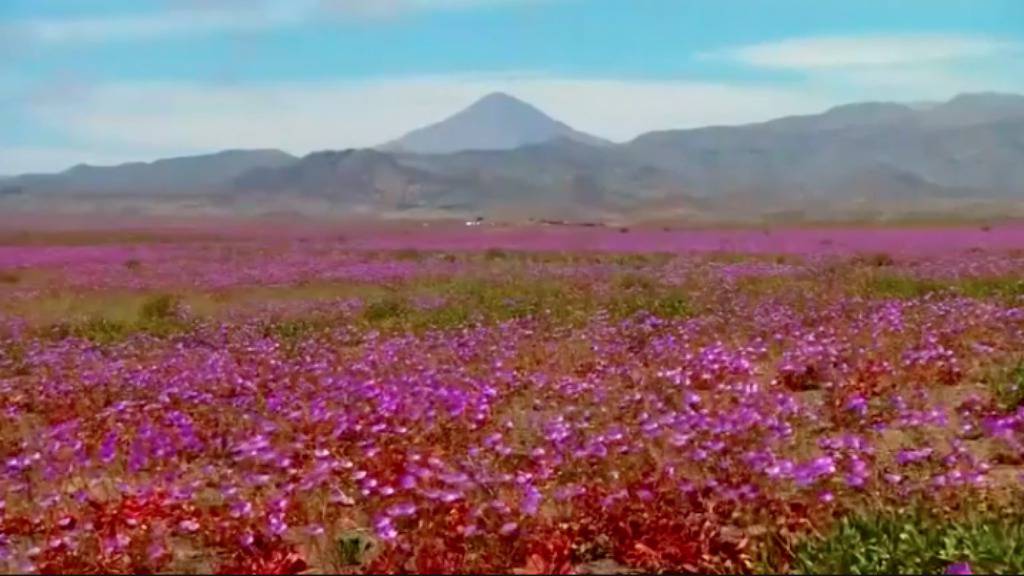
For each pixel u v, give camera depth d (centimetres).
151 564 764
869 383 1281
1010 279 2394
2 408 1363
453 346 1659
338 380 1370
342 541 779
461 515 795
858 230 6128
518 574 710
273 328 2050
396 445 1052
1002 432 998
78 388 1430
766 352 1542
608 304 2178
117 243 6425
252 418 1193
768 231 6450
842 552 680
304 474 933
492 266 3591
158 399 1312
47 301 2688
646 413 1123
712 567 714
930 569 668
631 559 740
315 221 18900
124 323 2223
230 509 841
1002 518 738
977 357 1456
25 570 738
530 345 1653
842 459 909
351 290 2825
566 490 841
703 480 882
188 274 3544
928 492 803
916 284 2383
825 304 2002
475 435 1097
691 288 2491
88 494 935
